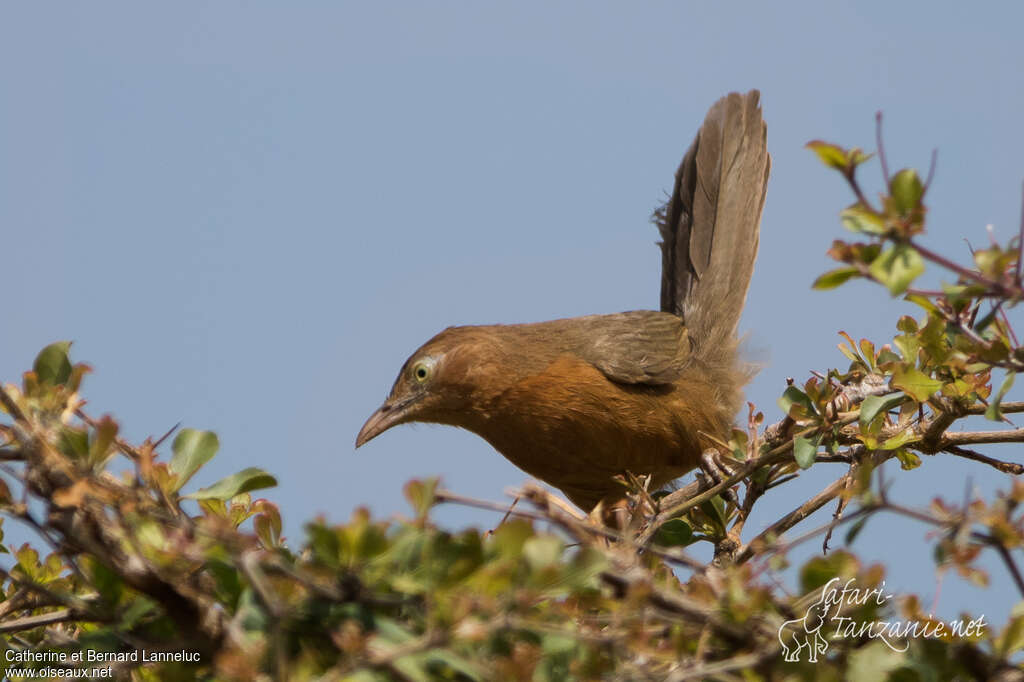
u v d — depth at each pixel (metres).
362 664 4.80
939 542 5.93
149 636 6.18
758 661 5.55
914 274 5.64
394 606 5.36
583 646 5.66
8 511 5.83
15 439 5.85
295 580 5.36
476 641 4.99
